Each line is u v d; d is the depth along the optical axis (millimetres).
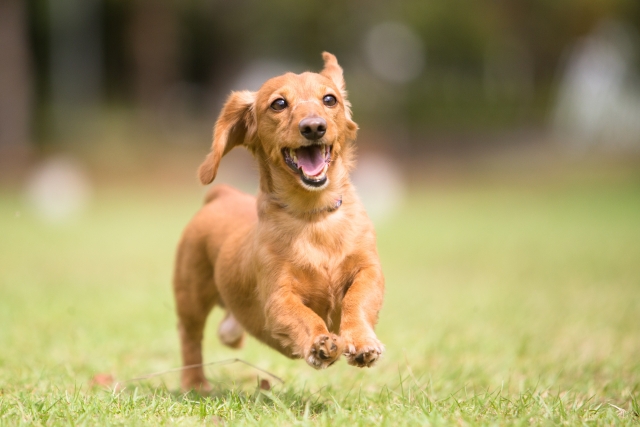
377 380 6230
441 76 47312
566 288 11062
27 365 6434
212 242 6031
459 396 5547
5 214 24078
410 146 42500
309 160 5203
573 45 48938
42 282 11523
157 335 7930
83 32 45219
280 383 6148
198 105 48750
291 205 5215
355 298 4898
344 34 45906
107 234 18938
